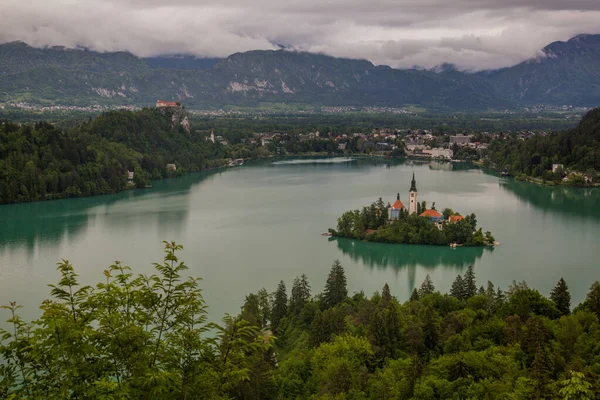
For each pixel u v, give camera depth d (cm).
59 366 5941
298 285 19075
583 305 16738
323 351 13212
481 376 11362
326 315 15812
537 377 10169
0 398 5756
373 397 11250
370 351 13162
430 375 11206
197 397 6244
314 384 12512
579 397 8088
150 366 6116
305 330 16775
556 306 17062
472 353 11956
